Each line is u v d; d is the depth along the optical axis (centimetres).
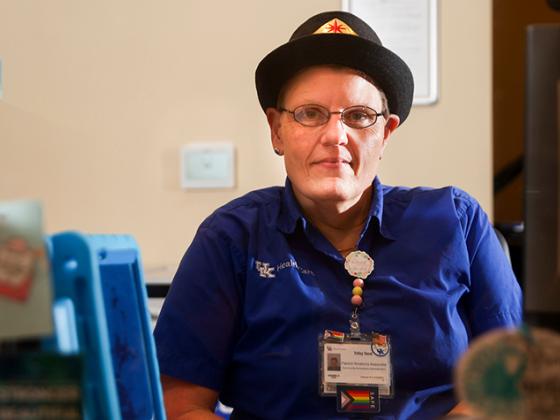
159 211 205
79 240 70
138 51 203
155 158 204
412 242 126
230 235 127
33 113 207
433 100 191
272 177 200
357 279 121
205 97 202
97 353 69
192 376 123
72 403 59
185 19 201
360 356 116
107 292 84
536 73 78
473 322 129
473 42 189
